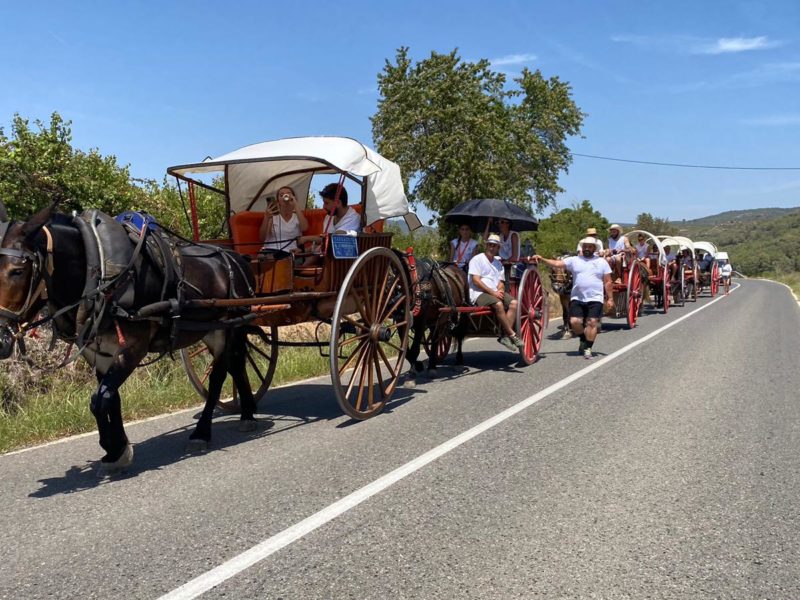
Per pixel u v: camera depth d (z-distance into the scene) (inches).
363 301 307.6
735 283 2390.5
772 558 161.8
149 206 511.8
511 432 273.6
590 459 237.5
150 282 227.9
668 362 451.5
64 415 291.3
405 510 192.1
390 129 1238.9
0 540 175.8
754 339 582.9
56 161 452.8
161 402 329.1
